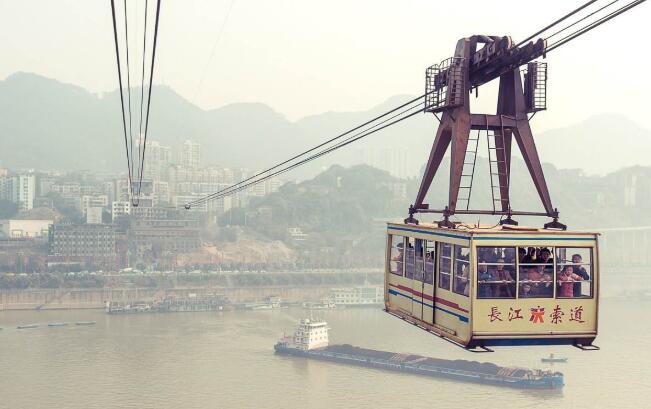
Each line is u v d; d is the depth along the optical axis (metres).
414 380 157.88
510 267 22.34
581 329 22.52
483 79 27.92
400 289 29.42
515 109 27.09
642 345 197.62
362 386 152.12
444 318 24.69
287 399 140.00
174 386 149.75
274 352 188.75
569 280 22.39
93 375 159.38
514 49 25.59
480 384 154.38
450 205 26.61
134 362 173.75
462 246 22.95
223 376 159.75
